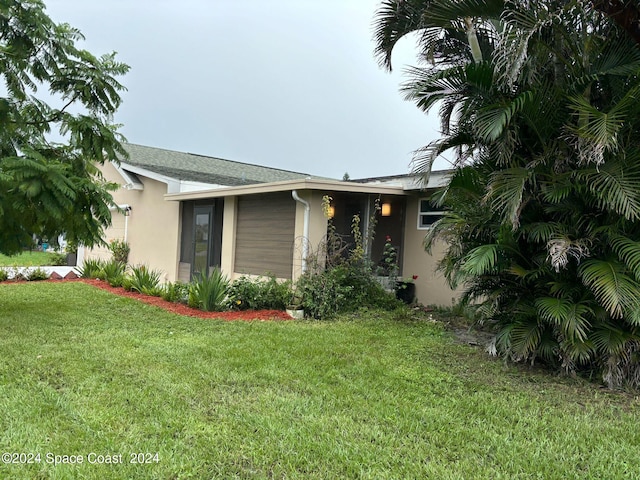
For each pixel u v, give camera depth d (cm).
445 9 509
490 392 411
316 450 287
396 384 419
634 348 430
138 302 840
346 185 826
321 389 397
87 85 650
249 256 982
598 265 416
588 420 354
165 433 304
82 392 368
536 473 271
